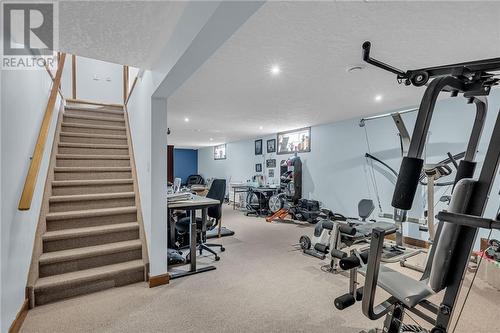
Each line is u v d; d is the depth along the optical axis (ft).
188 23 5.26
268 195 22.67
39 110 8.82
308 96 12.14
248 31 6.46
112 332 6.21
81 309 7.17
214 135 25.44
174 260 10.50
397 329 4.74
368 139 15.96
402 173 3.27
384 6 5.41
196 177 38.34
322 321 6.69
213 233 15.40
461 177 4.74
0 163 5.42
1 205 5.49
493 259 8.66
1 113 5.56
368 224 12.01
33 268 7.55
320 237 11.30
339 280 9.12
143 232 9.74
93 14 5.72
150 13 5.68
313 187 19.83
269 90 11.28
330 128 18.48
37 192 8.41
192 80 10.05
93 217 9.86
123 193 10.93
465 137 11.76
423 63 8.29
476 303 7.55
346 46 7.22
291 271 9.90
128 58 7.95
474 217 3.19
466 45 7.06
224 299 7.77
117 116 15.46
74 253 8.46
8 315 5.80
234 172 31.17
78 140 13.00
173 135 25.49
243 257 11.48
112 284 8.48
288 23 6.10
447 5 5.34
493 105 10.72
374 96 12.09
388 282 4.52
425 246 12.97
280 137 23.31
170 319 6.75
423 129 3.30
